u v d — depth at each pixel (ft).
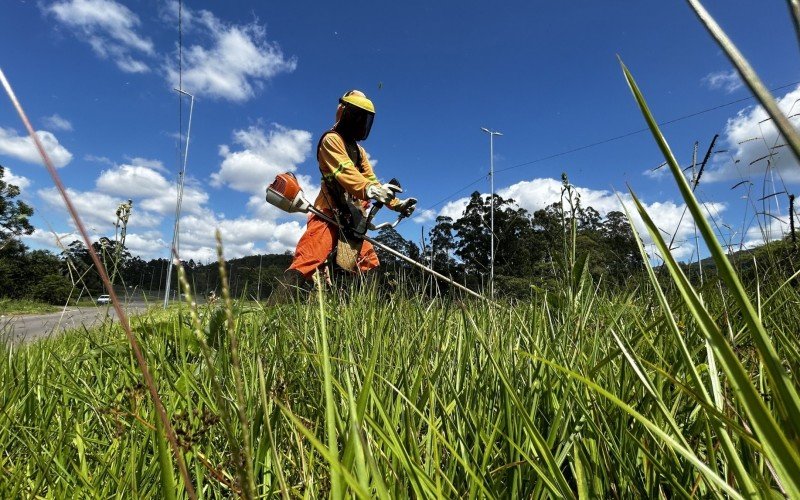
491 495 2.24
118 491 3.14
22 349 7.19
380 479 1.50
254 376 4.08
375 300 8.11
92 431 4.54
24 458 3.90
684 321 4.55
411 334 6.07
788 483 1.06
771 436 1.09
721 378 3.52
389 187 13.42
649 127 1.18
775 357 1.07
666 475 2.23
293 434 3.46
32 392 4.80
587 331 5.03
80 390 4.88
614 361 4.32
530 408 3.45
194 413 3.85
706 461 2.88
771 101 0.73
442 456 3.43
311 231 12.48
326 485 3.17
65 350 7.43
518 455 2.95
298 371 5.05
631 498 2.72
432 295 8.68
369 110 13.74
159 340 6.15
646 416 3.05
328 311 7.54
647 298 6.08
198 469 3.19
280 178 12.33
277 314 7.34
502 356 4.30
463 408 3.46
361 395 1.89
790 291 5.08
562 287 6.51
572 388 3.33
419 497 2.21
